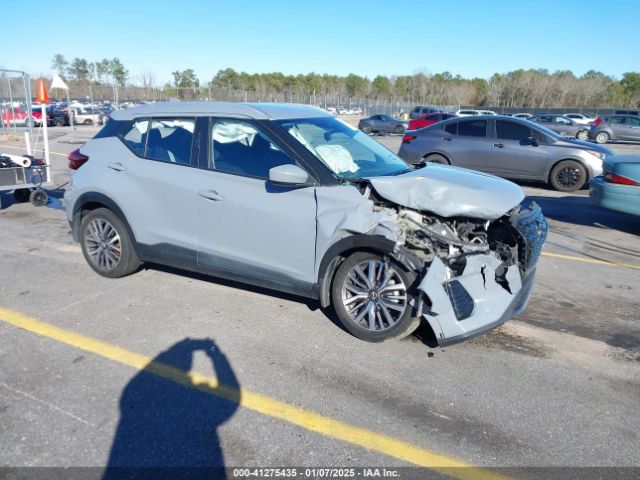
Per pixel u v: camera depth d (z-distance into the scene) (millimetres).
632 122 28203
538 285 5465
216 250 4594
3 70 11477
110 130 5316
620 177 7375
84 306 4797
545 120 32031
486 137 11578
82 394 3422
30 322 4461
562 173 11031
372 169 4508
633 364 3875
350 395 3432
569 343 4184
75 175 5434
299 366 3779
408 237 3889
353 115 52375
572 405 3354
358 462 2834
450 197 3838
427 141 12086
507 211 3842
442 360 3881
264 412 3252
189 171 4672
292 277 4273
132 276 5570
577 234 7574
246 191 4359
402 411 3270
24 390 3463
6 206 9195
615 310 4840
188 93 37656
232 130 4559
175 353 3953
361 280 4062
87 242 5496
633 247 6949
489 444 2980
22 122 12141
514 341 4203
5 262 6059
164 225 4867
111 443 2961
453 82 95188
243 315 4617
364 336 4082
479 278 3754
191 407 3297
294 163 4207
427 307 3723
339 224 3926
